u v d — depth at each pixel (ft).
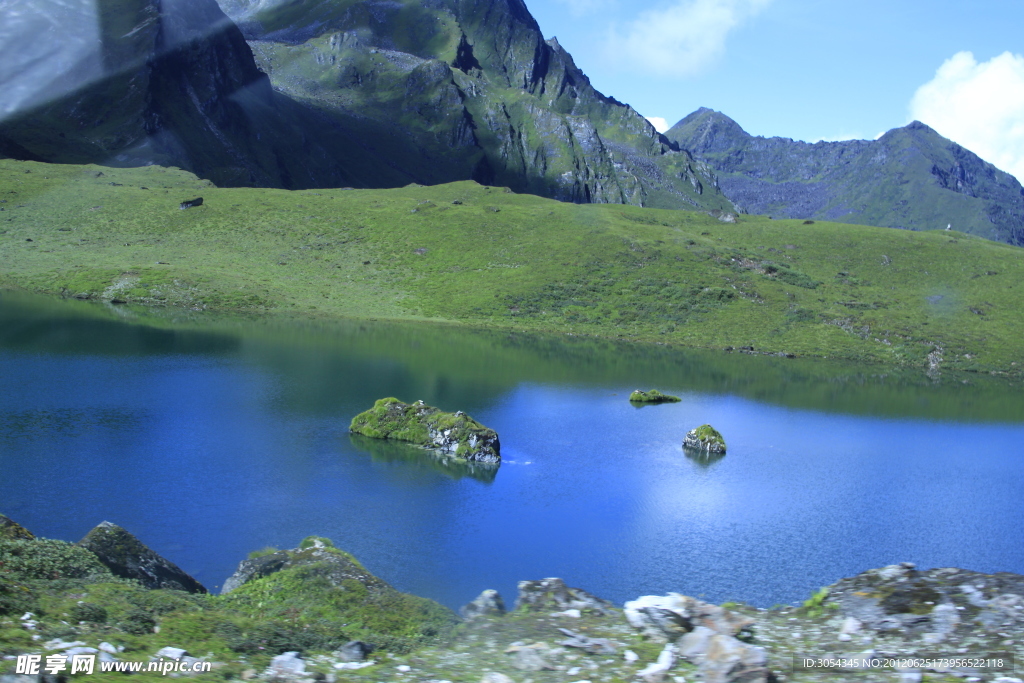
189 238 552.82
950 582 45.93
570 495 155.74
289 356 298.15
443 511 139.54
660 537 134.00
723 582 115.34
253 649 42.80
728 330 443.32
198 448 167.94
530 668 37.29
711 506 154.92
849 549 133.90
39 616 44.52
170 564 72.13
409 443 184.44
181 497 135.03
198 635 44.24
